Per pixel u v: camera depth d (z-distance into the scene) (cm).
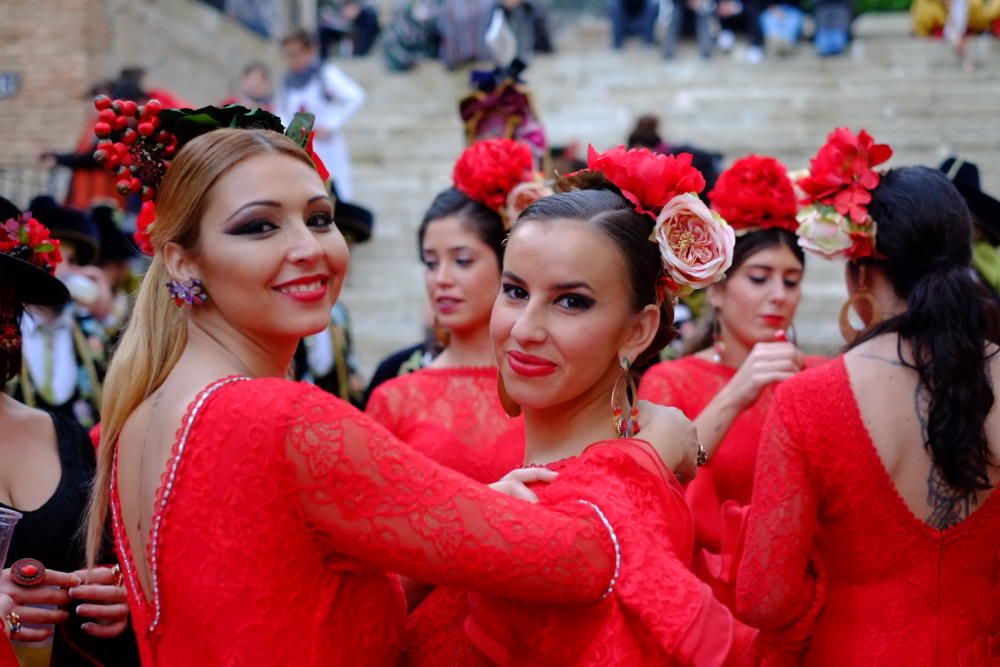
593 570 166
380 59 1320
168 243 178
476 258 313
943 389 204
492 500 164
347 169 919
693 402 329
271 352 183
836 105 1091
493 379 314
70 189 605
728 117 1101
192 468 165
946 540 207
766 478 218
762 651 226
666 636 165
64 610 215
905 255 221
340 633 166
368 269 938
